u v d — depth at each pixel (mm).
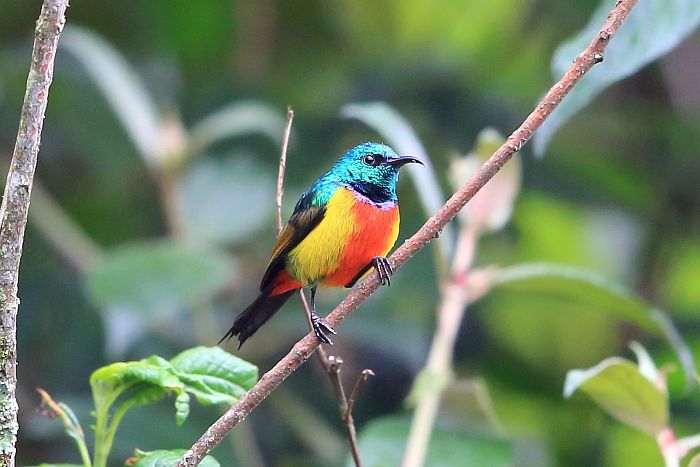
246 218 12180
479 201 9211
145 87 13734
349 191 8109
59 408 5852
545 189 13477
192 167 12359
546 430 12641
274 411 11883
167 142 11547
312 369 12203
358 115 8945
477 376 12695
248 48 15336
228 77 14234
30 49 13656
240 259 12883
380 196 8281
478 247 13055
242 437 10492
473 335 13016
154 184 13094
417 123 13555
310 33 15562
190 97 14055
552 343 13422
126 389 5953
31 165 4906
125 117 11484
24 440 11797
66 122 13094
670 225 13656
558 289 9203
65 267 12414
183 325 11805
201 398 5887
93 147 13109
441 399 8766
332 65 15422
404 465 7910
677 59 14031
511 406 13125
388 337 11609
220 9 14984
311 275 8094
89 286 10078
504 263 13461
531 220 13875
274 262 8109
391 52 15008
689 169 13758
